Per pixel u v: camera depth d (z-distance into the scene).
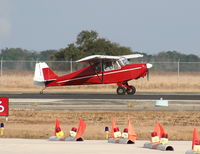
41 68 135.25
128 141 55.22
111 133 59.84
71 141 56.69
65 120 77.81
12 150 48.75
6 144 53.25
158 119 79.31
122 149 50.28
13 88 167.00
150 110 88.38
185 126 73.44
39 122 75.88
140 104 96.94
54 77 134.50
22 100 105.38
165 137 50.81
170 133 66.12
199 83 174.75
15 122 75.56
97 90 155.00
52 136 57.97
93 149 50.00
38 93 135.38
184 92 144.00
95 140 58.56
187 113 85.12
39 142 55.38
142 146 52.69
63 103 98.56
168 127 72.38
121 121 77.50
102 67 130.62
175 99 109.88
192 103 100.19
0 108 76.62
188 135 64.31
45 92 142.75
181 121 77.75
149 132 66.75
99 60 130.38
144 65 129.75
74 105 94.94
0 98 76.62
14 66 192.38
